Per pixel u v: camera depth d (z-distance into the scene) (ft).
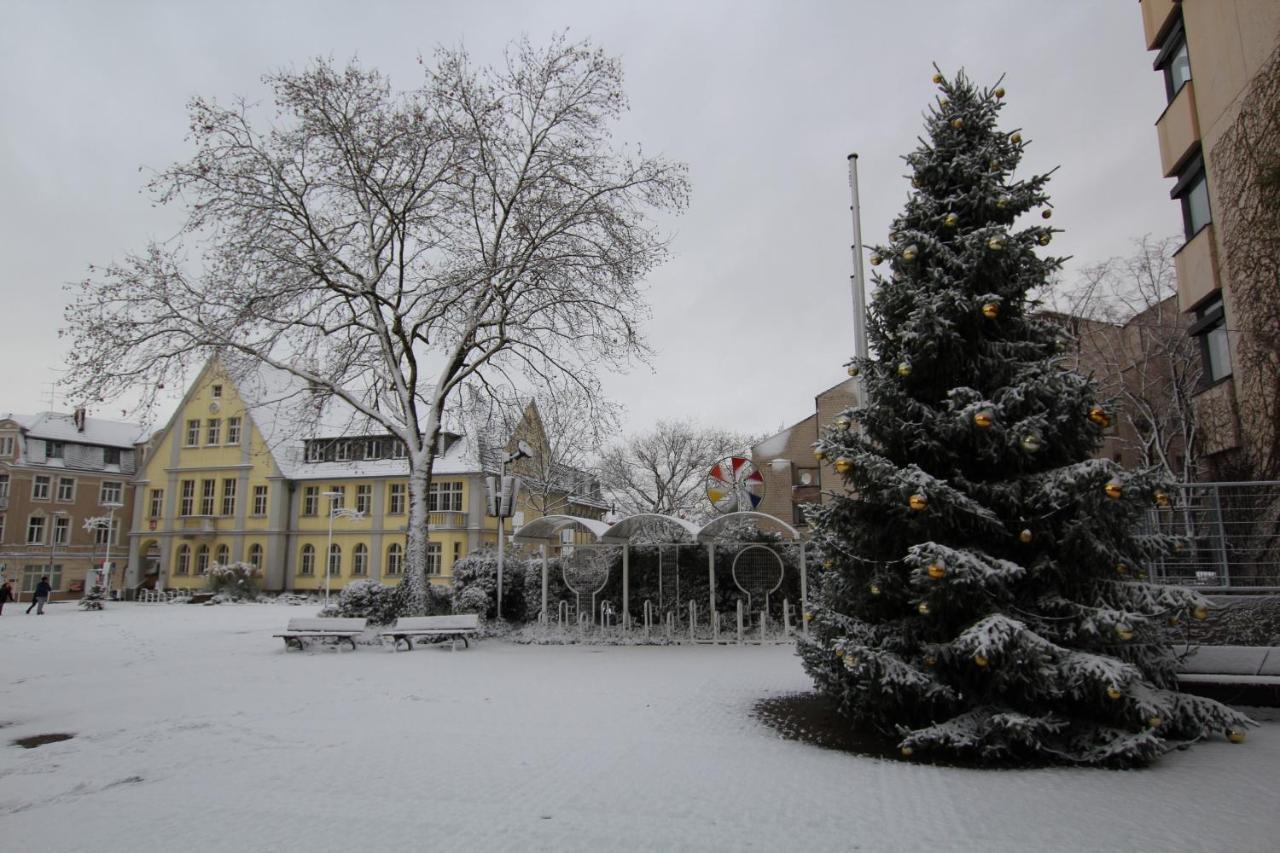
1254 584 35.88
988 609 24.56
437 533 171.53
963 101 29.94
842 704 27.68
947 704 25.48
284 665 49.24
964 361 27.66
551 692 37.50
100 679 43.57
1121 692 22.75
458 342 75.25
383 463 180.86
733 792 20.93
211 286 70.85
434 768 23.54
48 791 21.71
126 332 69.82
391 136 73.05
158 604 155.33
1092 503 24.06
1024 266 27.81
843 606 29.19
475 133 73.97
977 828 17.94
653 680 41.24
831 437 27.40
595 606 70.74
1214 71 63.10
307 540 183.42
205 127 70.23
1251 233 58.90
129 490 244.83
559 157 75.31
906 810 19.30
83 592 225.35
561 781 22.04
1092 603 25.11
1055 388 25.75
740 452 191.21
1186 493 37.14
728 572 68.28
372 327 78.54
